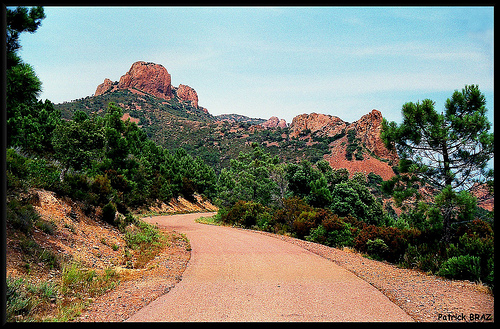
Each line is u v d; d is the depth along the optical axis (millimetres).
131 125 34156
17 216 7891
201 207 59375
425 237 11117
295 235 18547
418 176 11070
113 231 12359
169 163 55812
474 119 9805
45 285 5863
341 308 5547
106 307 5527
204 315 5145
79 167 18000
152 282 7426
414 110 10625
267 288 6988
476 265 7867
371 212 23844
